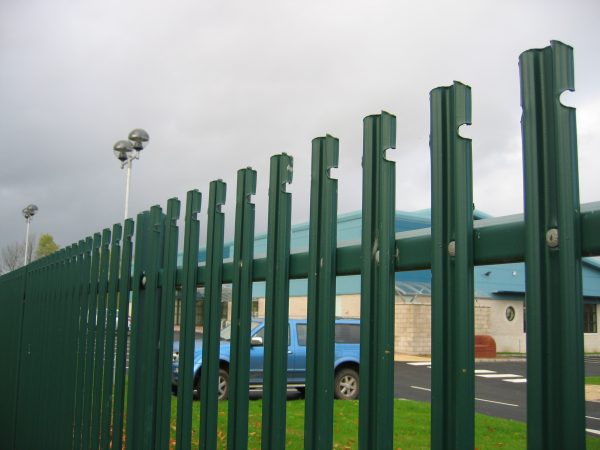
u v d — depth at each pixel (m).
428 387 15.09
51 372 4.80
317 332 1.91
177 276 2.91
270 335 2.13
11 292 7.22
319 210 1.94
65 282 4.62
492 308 30.03
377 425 1.63
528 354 1.28
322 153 1.96
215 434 2.45
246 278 2.30
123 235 3.47
